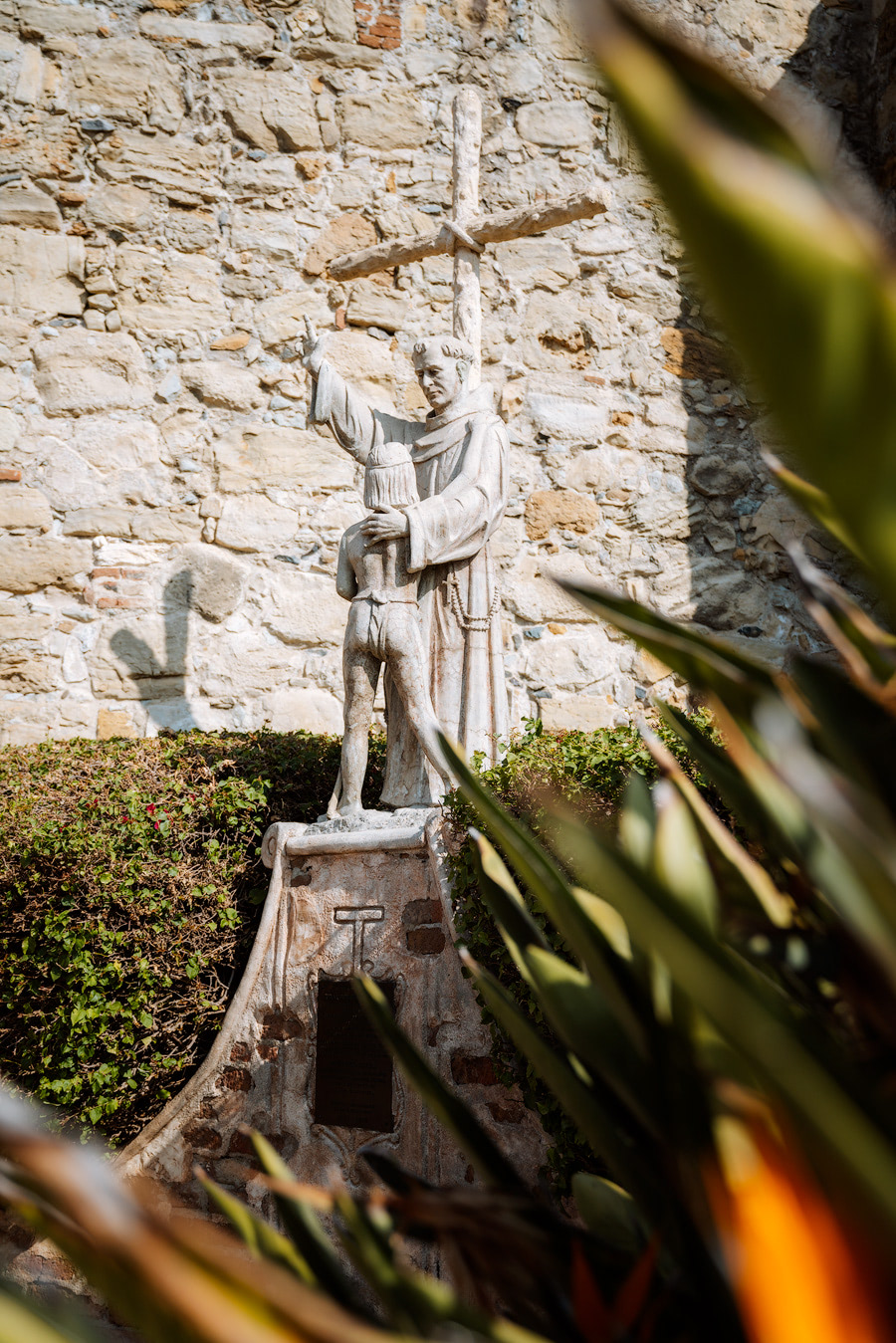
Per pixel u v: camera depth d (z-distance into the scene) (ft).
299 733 19.15
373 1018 3.92
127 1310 2.05
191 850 15.03
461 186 16.06
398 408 21.93
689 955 1.89
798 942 3.00
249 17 22.56
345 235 22.33
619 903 2.04
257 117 22.31
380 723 20.15
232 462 21.27
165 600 20.57
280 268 22.04
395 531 13.61
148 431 21.11
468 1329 2.83
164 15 22.22
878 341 1.30
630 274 23.38
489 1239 3.23
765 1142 2.24
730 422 23.38
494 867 4.17
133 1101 13.64
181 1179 12.87
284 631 20.84
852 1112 1.75
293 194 22.27
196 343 21.54
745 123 1.47
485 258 22.84
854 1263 1.92
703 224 1.31
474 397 14.99
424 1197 3.14
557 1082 3.45
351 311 22.06
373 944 12.53
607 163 23.62
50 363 20.94
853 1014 2.76
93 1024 13.42
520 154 23.22
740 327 1.36
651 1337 2.81
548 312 22.88
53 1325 2.09
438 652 14.06
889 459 1.38
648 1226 3.29
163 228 21.72
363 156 22.62
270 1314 1.94
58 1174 1.77
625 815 3.65
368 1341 1.90
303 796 16.76
